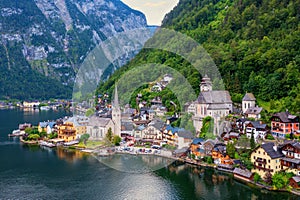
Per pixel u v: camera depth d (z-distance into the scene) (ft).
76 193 338.95
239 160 383.86
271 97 516.73
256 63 583.99
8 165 445.78
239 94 553.64
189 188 339.16
